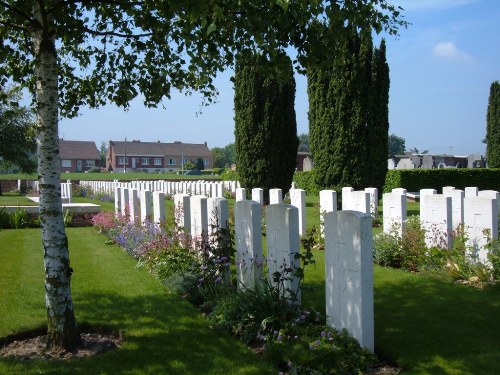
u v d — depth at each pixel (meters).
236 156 18.58
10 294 6.32
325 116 15.74
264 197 18.05
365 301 4.19
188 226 8.38
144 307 5.73
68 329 4.53
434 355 4.35
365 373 4.01
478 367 4.09
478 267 6.79
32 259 8.78
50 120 4.43
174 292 6.34
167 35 5.61
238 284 5.97
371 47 15.33
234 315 4.99
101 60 6.07
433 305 5.77
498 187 28.08
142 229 9.25
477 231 7.38
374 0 4.99
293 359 4.02
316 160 16.31
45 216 4.46
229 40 4.88
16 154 34.88
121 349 4.49
